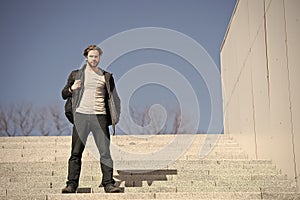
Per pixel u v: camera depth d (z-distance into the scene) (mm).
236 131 15188
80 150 8898
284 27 9969
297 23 9125
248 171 10359
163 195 8375
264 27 11648
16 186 9312
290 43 9562
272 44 10953
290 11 9547
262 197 8336
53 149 12211
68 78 8977
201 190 9180
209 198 8359
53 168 10359
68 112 8922
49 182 9391
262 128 11883
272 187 9094
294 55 9305
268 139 11320
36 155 12016
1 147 12492
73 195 8359
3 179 9586
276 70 10609
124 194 8375
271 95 11055
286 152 9875
